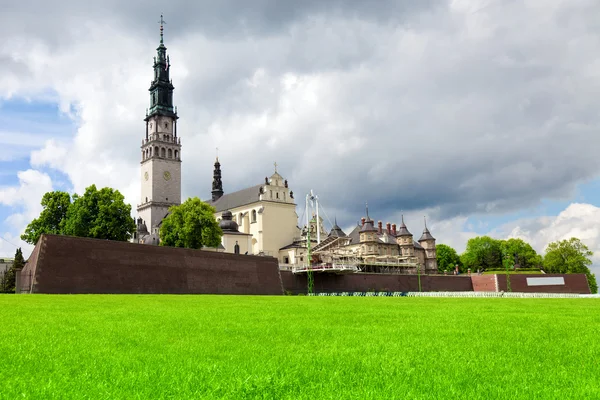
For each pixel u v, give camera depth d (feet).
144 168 650.84
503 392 32.83
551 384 35.50
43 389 32.65
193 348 50.67
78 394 31.89
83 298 164.25
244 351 49.03
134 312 100.63
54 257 225.15
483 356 46.80
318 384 34.81
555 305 151.84
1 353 47.06
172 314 95.55
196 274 281.33
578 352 49.55
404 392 32.68
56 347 51.06
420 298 233.55
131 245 255.29
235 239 487.20
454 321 83.25
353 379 36.68
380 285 430.20
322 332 65.51
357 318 88.58
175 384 34.68
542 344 54.95
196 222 399.44
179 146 655.35
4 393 31.91
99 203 368.48
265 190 515.09
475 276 488.85
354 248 526.16
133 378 36.27
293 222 528.22
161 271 264.31
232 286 299.99
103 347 51.44
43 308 110.73
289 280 382.22
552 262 574.15
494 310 118.01
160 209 628.28
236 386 33.94
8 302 133.08
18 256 439.22
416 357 46.01
